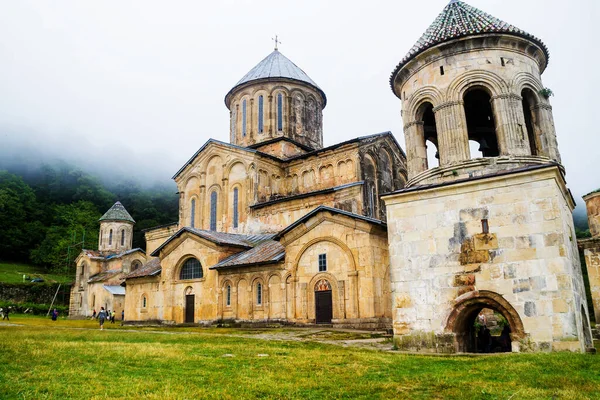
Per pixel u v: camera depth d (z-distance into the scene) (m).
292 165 38.41
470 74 16.53
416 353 14.38
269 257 28.41
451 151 16.30
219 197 38.97
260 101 41.75
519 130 15.95
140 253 60.97
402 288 15.88
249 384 9.20
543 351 13.32
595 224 26.19
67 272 82.44
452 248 15.23
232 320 29.47
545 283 13.66
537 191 14.22
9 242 89.88
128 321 37.06
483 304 14.59
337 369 11.06
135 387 8.67
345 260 24.97
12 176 102.62
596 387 8.72
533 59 17.28
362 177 34.00
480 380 9.67
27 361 11.48
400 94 19.39
